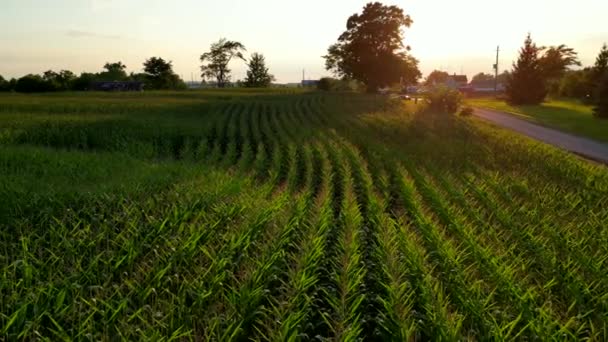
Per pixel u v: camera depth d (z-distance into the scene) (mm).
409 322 6250
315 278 7270
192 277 7141
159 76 100625
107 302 6168
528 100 63375
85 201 10930
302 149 22359
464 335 6152
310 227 9617
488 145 25000
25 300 6008
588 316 6758
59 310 6078
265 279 7203
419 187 15055
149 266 7594
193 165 17188
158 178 13461
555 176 17641
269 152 23141
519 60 64000
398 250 8898
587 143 27531
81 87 94125
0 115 33812
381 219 10562
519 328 6418
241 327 6055
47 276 7000
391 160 19438
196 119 36500
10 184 11477
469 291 6891
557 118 43188
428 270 7914
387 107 51938
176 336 5352
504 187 14930
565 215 12312
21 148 18453
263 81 122562
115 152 20469
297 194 13516
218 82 120875
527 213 11836
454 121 36906
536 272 8297
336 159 19188
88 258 7848
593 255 9242
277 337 5559
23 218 9453
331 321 6699
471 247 8812
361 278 7398
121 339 5461
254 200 11703
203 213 9969
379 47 81750
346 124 35062
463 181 16141
